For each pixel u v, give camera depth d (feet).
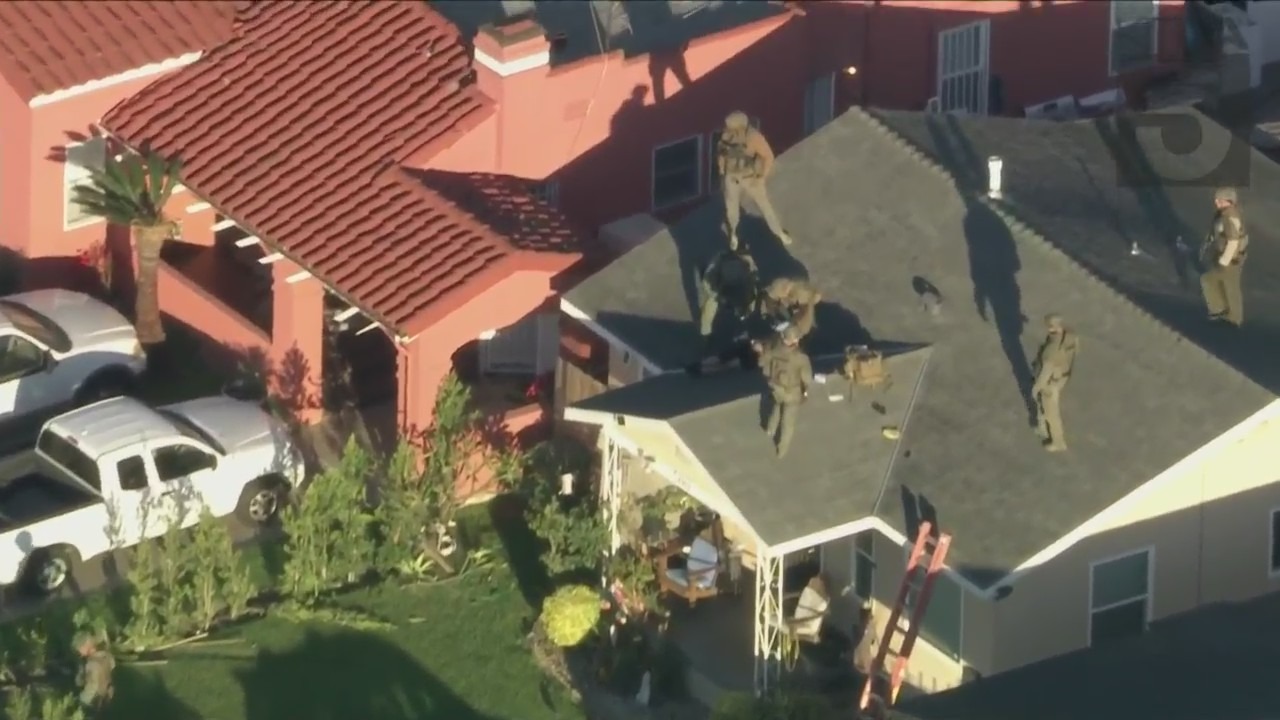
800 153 522.88
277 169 552.00
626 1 618.44
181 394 556.51
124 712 460.14
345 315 531.91
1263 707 415.23
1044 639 441.68
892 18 617.21
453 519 513.04
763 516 444.55
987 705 422.41
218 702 464.65
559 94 561.43
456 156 550.77
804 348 479.82
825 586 473.67
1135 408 450.30
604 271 514.68
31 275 582.35
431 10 581.94
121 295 588.91
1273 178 532.73
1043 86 640.17
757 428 457.68
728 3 621.31
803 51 608.60
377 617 489.26
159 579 491.72
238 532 513.86
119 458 494.59
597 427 525.34
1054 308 472.44
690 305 505.66
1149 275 483.51
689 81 586.86
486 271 514.68
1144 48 649.61
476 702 468.75
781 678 456.45
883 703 441.27
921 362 473.26
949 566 433.89
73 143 575.79
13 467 500.74
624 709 466.70
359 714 464.24
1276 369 455.22
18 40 573.33
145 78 579.48
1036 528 436.35
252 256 586.04
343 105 563.48
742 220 513.04
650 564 484.33
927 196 502.79
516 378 553.23
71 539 490.08
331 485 491.31
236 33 590.55
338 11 588.91
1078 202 506.48
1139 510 442.09
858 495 451.53
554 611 475.31
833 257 499.92
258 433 516.73
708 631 481.87
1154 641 442.91
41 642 475.72
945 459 454.40
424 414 520.01
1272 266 500.74
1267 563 460.96
